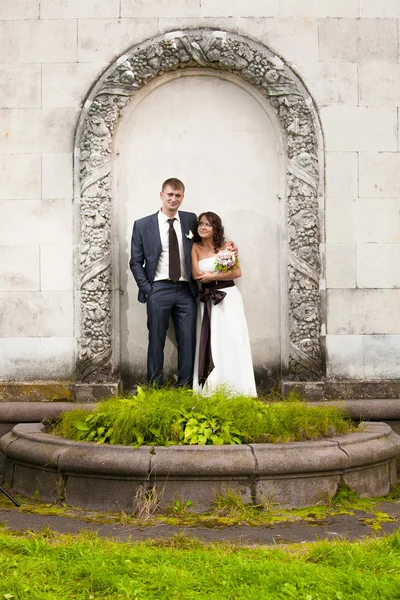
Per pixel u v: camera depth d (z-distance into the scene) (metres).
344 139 8.80
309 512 6.38
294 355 8.71
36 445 7.09
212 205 8.94
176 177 8.97
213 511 6.34
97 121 8.73
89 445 6.74
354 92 8.82
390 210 8.81
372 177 8.80
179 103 8.98
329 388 8.68
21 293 8.73
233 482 6.51
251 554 4.97
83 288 8.68
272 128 8.95
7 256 8.75
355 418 8.42
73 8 8.81
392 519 6.14
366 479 6.95
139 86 8.85
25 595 4.19
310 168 8.75
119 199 8.93
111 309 8.79
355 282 8.77
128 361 8.88
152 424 6.80
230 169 8.95
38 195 8.76
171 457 6.50
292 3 8.84
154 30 8.80
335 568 4.59
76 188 8.75
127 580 4.36
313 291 8.71
